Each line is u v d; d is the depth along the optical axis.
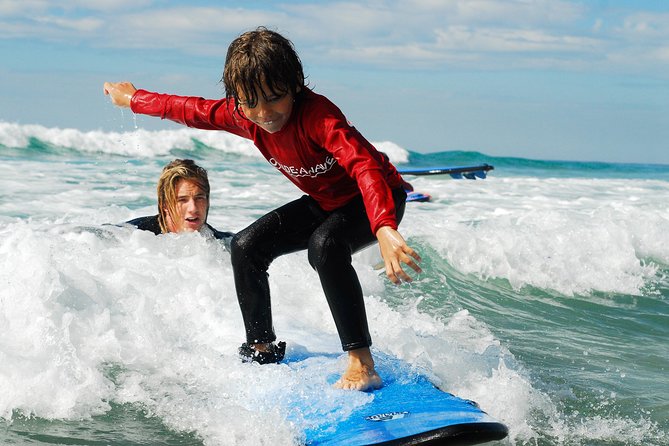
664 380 4.53
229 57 3.07
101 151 20.14
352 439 2.92
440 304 6.01
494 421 3.02
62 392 3.50
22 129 19.33
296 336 4.20
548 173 28.06
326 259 3.30
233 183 13.59
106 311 4.12
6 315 3.91
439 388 3.63
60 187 11.13
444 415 3.08
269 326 3.71
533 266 6.87
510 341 5.20
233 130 3.60
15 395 3.41
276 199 11.57
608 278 6.96
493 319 5.78
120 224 5.84
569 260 7.04
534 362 4.72
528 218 8.51
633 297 6.68
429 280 6.54
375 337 4.32
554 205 13.20
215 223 8.59
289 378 3.53
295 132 3.23
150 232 5.65
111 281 4.56
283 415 3.19
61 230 5.51
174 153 22.91
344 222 3.37
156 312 4.31
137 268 4.96
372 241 3.50
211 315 4.45
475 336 5.21
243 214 9.62
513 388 3.83
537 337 5.38
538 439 3.47
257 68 3.00
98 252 5.12
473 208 11.80
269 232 3.58
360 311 3.37
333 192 3.43
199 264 5.41
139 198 10.46
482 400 3.72
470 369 4.03
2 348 3.68
